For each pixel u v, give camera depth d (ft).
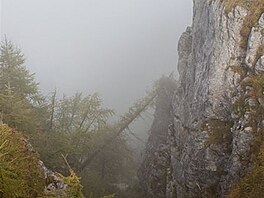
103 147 125.29
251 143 73.87
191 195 91.35
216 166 84.28
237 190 67.51
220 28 86.33
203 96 89.86
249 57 81.41
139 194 131.13
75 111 115.44
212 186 85.92
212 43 89.15
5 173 36.83
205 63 92.32
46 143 93.71
